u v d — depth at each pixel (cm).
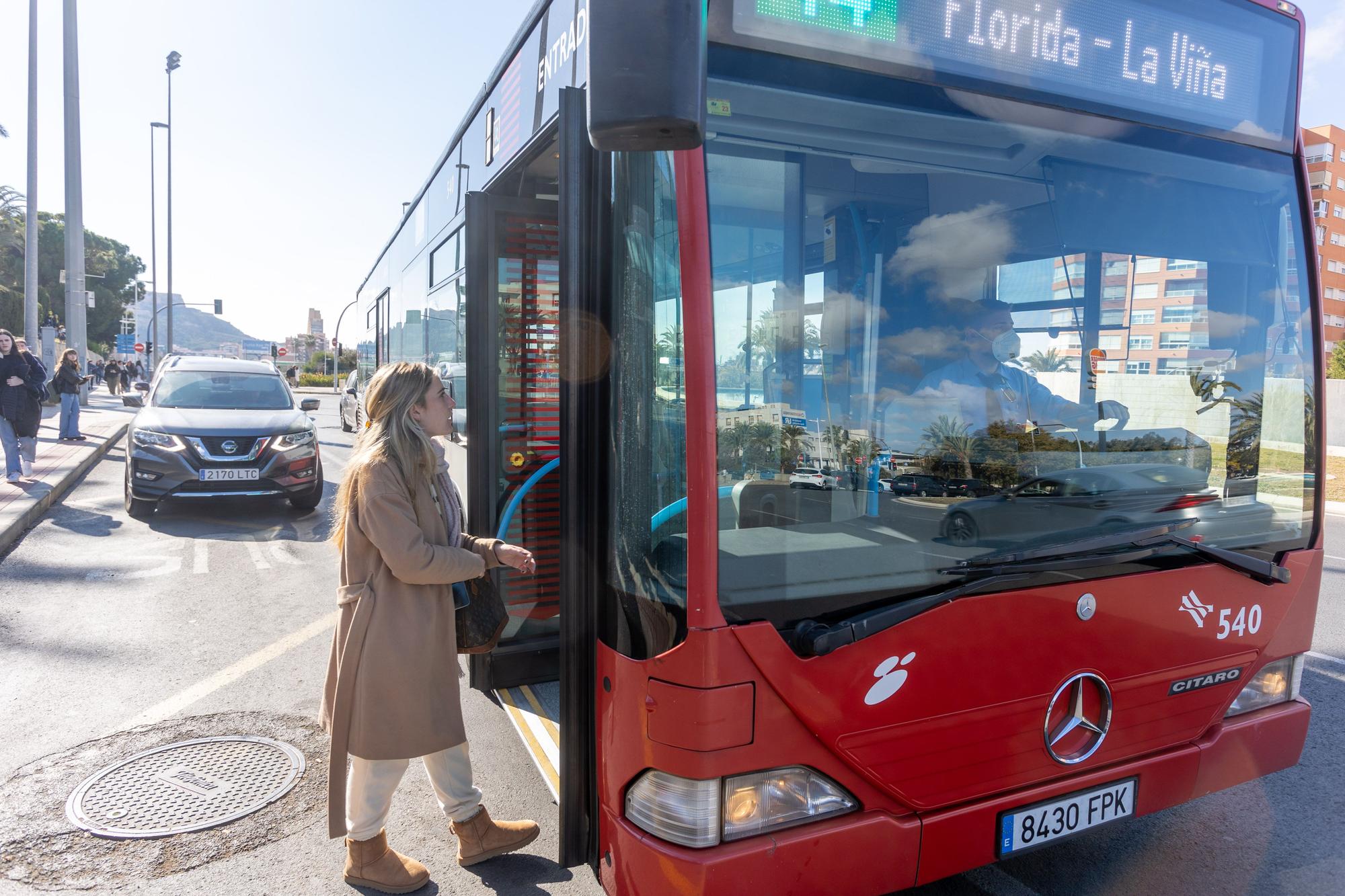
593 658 235
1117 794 248
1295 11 282
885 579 215
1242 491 267
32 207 1825
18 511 851
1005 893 294
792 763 207
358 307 1275
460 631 291
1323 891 295
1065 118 249
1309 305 281
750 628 199
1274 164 280
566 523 232
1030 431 240
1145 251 259
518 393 429
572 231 229
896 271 228
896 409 223
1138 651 246
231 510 978
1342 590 697
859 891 215
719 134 207
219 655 516
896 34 227
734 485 200
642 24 165
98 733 409
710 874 197
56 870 301
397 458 267
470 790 306
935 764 222
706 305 198
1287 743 279
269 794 354
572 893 292
